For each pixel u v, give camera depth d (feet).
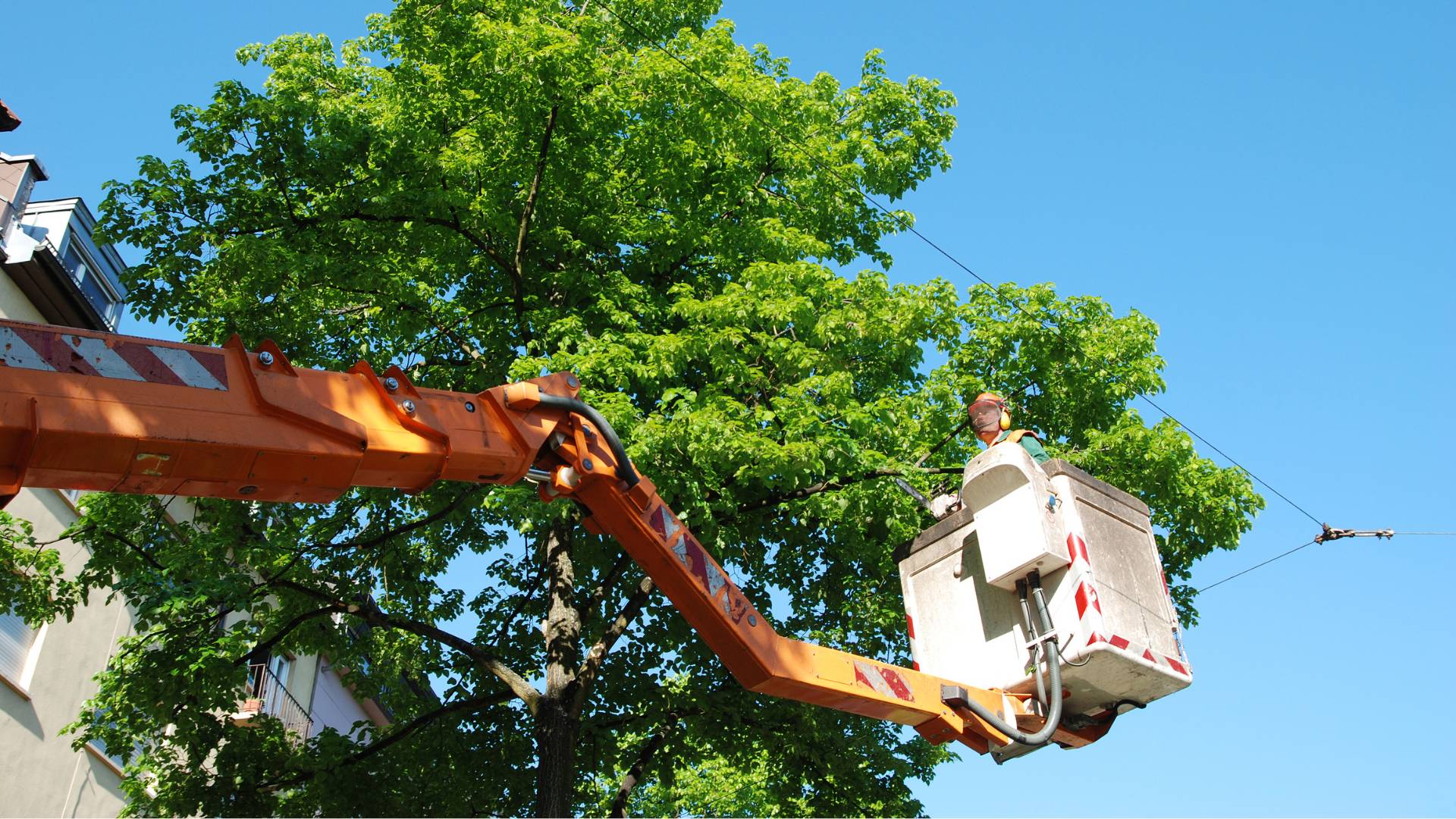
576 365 42.09
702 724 47.78
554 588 47.62
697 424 39.47
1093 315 50.21
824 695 27.55
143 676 43.14
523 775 49.39
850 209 55.26
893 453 45.65
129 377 20.49
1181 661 29.55
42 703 62.28
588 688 44.47
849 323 46.24
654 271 52.39
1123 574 29.68
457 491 50.37
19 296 70.13
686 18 58.54
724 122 49.98
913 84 59.00
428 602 53.78
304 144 44.50
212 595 42.63
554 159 49.06
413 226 47.39
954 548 31.83
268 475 21.44
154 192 43.16
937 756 53.26
